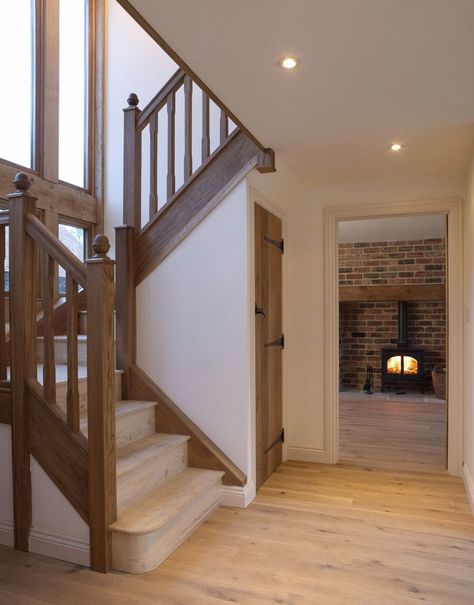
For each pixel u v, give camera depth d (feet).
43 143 13.21
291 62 6.59
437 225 20.79
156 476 9.05
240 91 7.47
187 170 10.74
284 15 5.53
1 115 12.23
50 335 7.94
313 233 13.12
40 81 13.19
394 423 17.54
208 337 10.38
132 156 11.08
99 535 7.42
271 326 11.92
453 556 7.92
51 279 7.95
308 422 13.12
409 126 8.91
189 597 6.74
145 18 5.60
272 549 8.13
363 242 24.12
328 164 11.19
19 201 8.03
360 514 9.60
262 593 6.84
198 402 10.45
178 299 10.64
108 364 7.49
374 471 12.25
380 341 24.70
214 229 10.37
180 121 14.48
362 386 24.94
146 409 10.19
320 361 13.05
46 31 13.32
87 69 15.29
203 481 9.39
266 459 11.57
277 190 12.19
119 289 10.79
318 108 8.11
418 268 23.45
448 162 11.09
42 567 7.54
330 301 12.92
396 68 6.77
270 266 11.84
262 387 11.25
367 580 7.19
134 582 7.13
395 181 12.48
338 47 6.22
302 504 10.10
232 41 6.07
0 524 8.32
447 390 12.12
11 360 8.11
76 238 14.89
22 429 8.00
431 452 13.89
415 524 9.14
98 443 7.41
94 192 15.38
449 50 6.29
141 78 15.24
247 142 10.16
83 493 7.63
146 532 7.32
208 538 8.53
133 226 10.99
